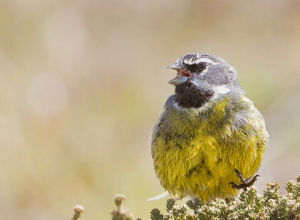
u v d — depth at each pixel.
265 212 8.06
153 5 19.16
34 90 16.52
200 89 10.14
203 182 9.91
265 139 10.11
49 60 17.27
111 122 16.88
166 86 18.31
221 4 19.80
